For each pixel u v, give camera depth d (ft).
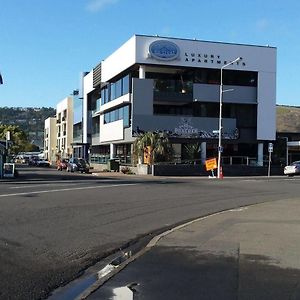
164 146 152.76
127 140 174.60
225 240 34.86
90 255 30.96
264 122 176.04
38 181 105.50
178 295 21.38
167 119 165.99
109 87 199.21
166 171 146.61
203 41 169.68
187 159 164.86
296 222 43.83
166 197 69.72
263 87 175.83
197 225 42.29
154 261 28.37
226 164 163.43
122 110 182.50
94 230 40.73
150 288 22.59
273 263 27.37
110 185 91.97
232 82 175.63
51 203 58.65
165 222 46.09
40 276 25.31
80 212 51.31
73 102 294.66
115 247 33.86
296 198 70.33
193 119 167.84
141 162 156.15
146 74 178.40
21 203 57.93
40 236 36.99
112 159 183.93
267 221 44.55
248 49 173.88
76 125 279.90
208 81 173.06
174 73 180.86
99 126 221.87
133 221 46.42
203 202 64.28
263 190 85.76
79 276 25.84
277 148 183.42
